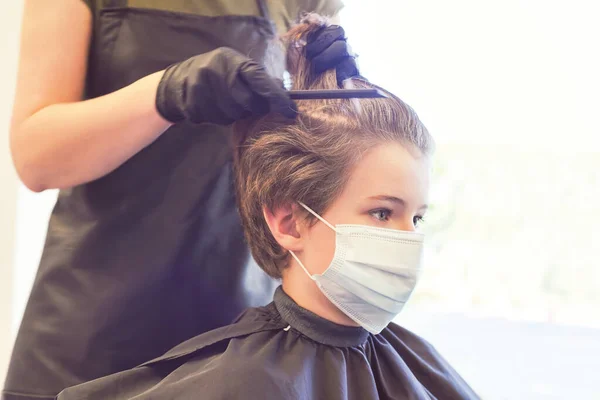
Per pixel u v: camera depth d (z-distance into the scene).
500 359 1.57
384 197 0.74
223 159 0.89
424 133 0.80
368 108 0.77
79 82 0.83
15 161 0.79
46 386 0.83
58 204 0.90
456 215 1.55
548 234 1.53
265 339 0.76
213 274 0.89
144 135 0.73
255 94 0.65
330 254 0.75
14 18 1.45
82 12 0.81
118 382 0.74
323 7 1.01
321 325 0.76
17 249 1.47
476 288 1.58
